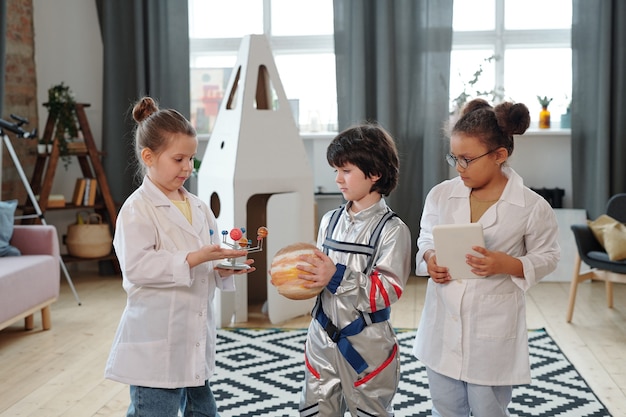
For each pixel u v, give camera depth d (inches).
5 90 227.6
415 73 231.6
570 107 235.9
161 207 89.8
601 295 207.5
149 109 95.4
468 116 87.8
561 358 150.9
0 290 150.0
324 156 242.1
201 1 247.9
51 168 222.7
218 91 247.4
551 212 89.3
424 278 232.5
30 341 163.6
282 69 247.8
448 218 91.7
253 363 148.7
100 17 238.5
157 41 234.5
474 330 87.7
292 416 120.3
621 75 222.8
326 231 88.6
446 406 91.7
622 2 220.8
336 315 84.0
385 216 85.0
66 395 130.4
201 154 247.0
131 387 90.0
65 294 210.1
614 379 138.4
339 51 232.7
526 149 237.6
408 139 233.9
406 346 159.3
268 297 177.8
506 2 241.4
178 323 88.3
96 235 227.8
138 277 86.4
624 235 170.1
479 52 243.4
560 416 120.0
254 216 200.4
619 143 224.7
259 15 247.3
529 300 202.4
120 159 240.1
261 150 175.3
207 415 94.0
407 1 229.0
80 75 244.8
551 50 240.8
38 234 176.6
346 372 84.1
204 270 90.4
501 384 87.5
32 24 241.9
